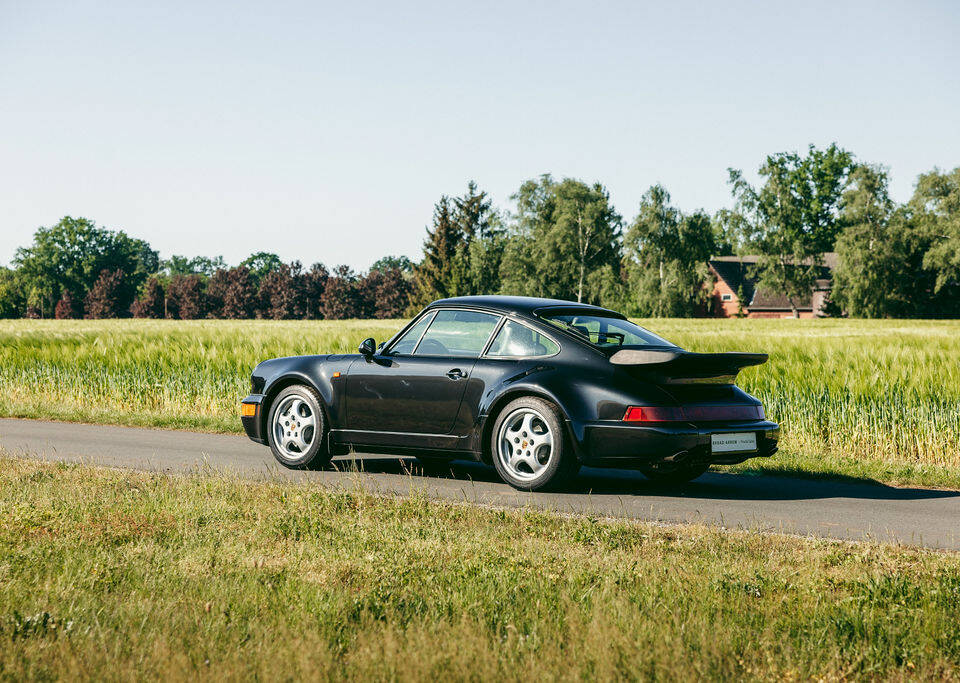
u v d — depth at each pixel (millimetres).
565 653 3350
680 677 3141
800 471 9078
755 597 4184
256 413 9039
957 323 74938
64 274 159625
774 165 95188
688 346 20297
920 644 3574
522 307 7984
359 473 8523
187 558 4684
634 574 4406
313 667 3111
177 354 17562
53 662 3172
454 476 8430
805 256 93750
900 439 11391
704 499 7457
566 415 7328
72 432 12172
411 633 3441
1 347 20188
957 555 5285
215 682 3029
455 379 7895
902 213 92812
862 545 5469
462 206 111625
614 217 100500
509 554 4895
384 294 134750
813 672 3295
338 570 4547
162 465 8805
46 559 4598
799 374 12852
